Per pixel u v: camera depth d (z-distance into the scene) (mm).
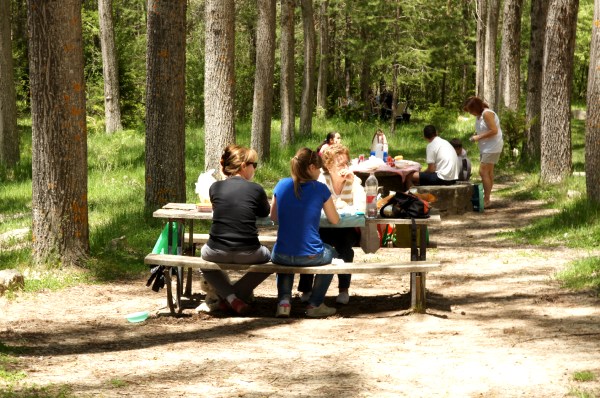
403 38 34688
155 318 7734
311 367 5844
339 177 8188
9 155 22422
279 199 7684
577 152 26422
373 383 5406
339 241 8312
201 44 40406
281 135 26656
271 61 21984
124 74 35625
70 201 9648
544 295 8516
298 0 42906
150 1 12938
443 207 14969
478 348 6449
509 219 14508
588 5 45094
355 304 8438
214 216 7664
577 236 12172
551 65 17172
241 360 6070
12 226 14102
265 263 7684
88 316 7805
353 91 48969
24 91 36469
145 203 13125
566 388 5203
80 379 5410
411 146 29688
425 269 7488
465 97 48094
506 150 22500
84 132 9727
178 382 5402
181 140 13117
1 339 6695
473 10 41625
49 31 9297
